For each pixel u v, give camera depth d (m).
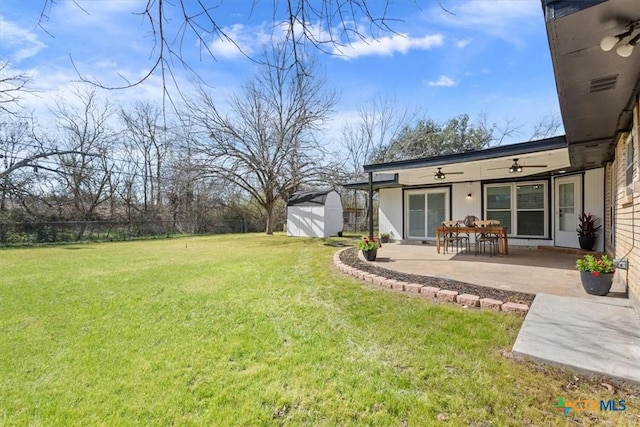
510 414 1.86
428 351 2.68
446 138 21.42
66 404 2.07
